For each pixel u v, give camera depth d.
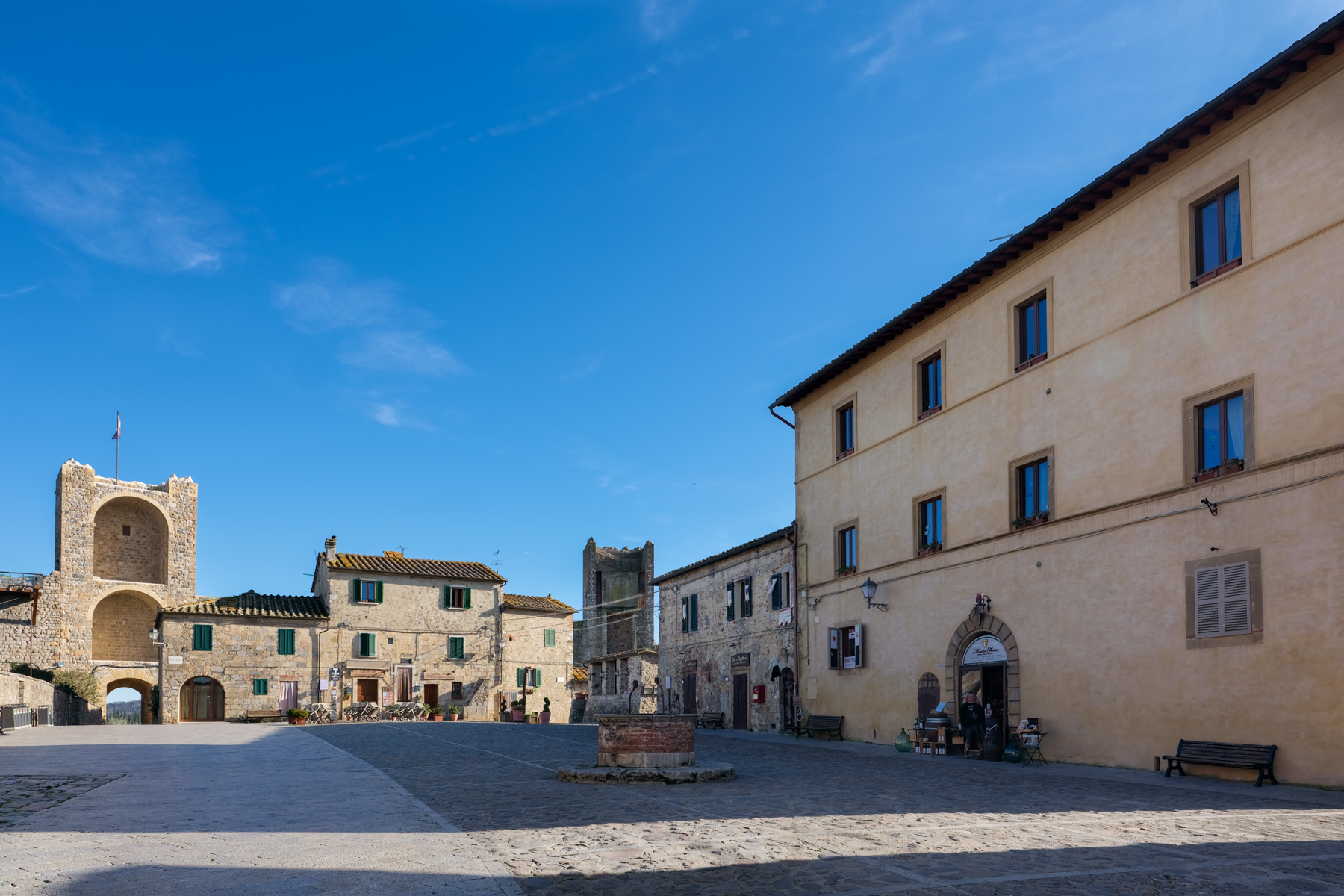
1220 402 16.98
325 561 53.66
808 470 30.92
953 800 12.83
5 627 55.50
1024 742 19.94
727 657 35.25
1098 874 8.02
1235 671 15.98
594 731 31.95
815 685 29.31
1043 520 20.62
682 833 9.95
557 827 10.30
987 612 21.97
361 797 12.69
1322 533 14.80
